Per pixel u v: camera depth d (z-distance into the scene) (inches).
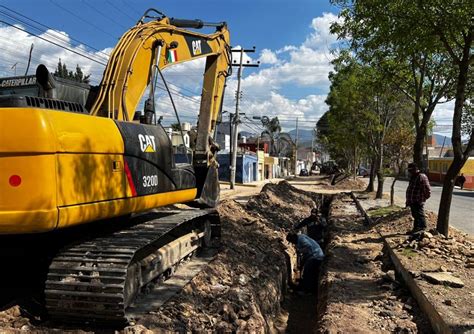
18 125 195.9
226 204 655.1
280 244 524.1
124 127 248.1
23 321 223.3
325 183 1868.8
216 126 415.8
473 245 398.3
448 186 418.6
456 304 249.4
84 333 215.8
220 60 411.8
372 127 963.3
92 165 218.8
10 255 248.8
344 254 431.8
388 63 575.8
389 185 1721.2
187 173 321.4
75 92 261.6
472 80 522.3
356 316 269.9
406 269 321.7
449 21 376.2
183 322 247.8
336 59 784.9
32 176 194.5
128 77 279.3
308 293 446.6
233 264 374.9
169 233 331.6
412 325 249.4
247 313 278.4
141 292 270.1
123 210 241.1
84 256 224.5
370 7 408.8
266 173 2571.4
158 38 316.8
